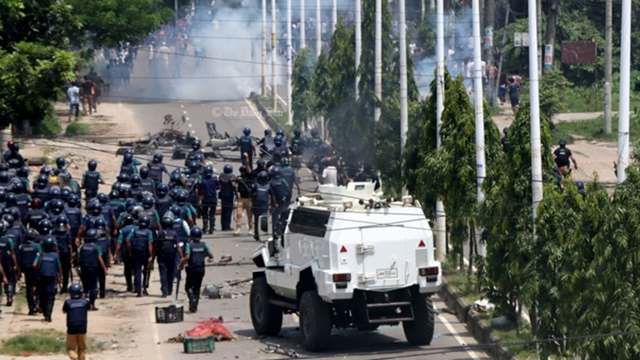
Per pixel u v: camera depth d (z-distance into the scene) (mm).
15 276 69688
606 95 116188
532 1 56156
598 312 43719
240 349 59406
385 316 57250
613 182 91438
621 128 53000
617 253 43000
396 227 57406
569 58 133625
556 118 124625
